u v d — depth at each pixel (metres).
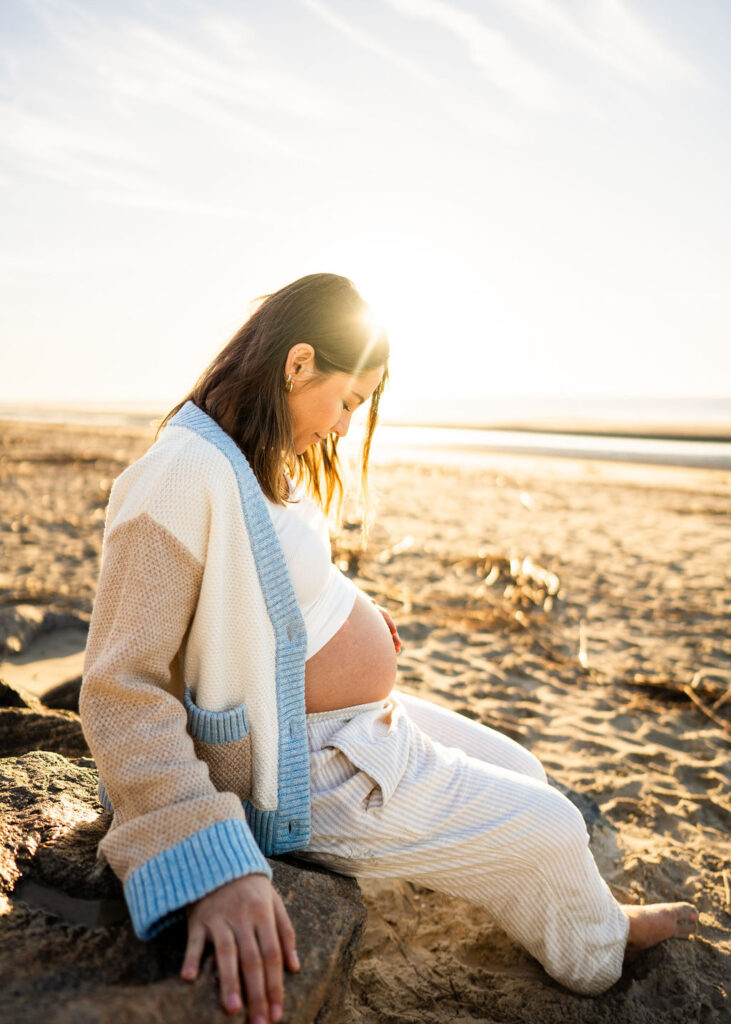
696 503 13.70
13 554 7.31
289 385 1.56
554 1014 1.82
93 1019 1.05
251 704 1.46
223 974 1.13
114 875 1.46
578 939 1.75
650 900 2.41
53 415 72.56
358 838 1.58
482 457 26.25
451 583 6.77
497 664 4.68
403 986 1.91
